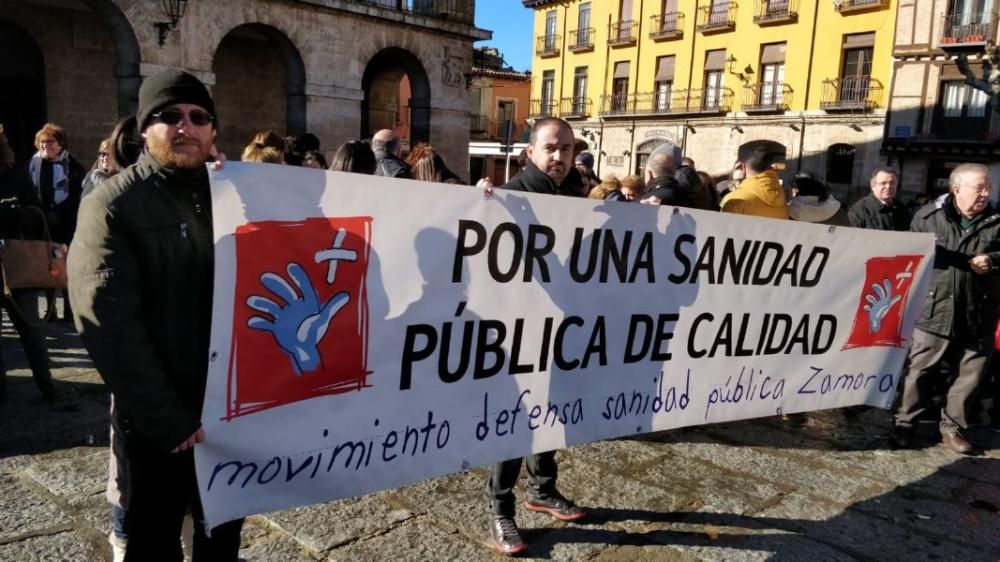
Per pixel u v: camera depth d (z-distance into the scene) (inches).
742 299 132.6
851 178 990.4
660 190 177.5
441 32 624.1
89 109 527.8
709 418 132.7
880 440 179.9
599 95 1328.7
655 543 121.7
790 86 1043.3
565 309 110.5
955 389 173.3
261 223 79.9
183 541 98.3
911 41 912.9
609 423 119.2
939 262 165.3
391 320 92.9
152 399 70.2
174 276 74.0
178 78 73.8
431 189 94.3
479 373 103.1
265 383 82.0
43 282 158.4
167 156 74.0
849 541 126.4
